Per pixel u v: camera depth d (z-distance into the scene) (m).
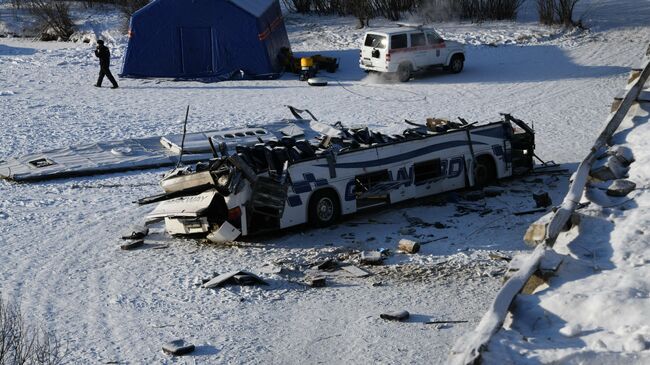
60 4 45.16
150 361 9.98
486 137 17.81
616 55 34.09
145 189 18.33
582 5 44.03
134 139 21.86
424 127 18.39
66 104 27.75
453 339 10.35
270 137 21.59
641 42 36.28
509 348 7.53
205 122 24.77
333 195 15.62
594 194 11.19
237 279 12.68
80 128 24.09
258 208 14.74
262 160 15.31
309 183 15.27
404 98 27.95
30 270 13.51
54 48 41.31
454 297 11.91
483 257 13.69
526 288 9.12
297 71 33.56
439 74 32.31
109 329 11.05
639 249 9.49
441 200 17.23
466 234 14.98
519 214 16.02
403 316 11.07
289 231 15.45
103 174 19.59
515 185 18.12
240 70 32.69
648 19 40.16
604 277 8.94
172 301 12.09
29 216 16.50
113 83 30.91
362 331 10.76
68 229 15.69
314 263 13.63
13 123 24.73
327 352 10.16
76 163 19.81
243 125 24.14
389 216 16.27
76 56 37.88
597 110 25.36
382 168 16.19
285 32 37.75
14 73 34.09
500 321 8.02
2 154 21.14
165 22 32.59
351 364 9.79
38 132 23.59
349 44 38.91
